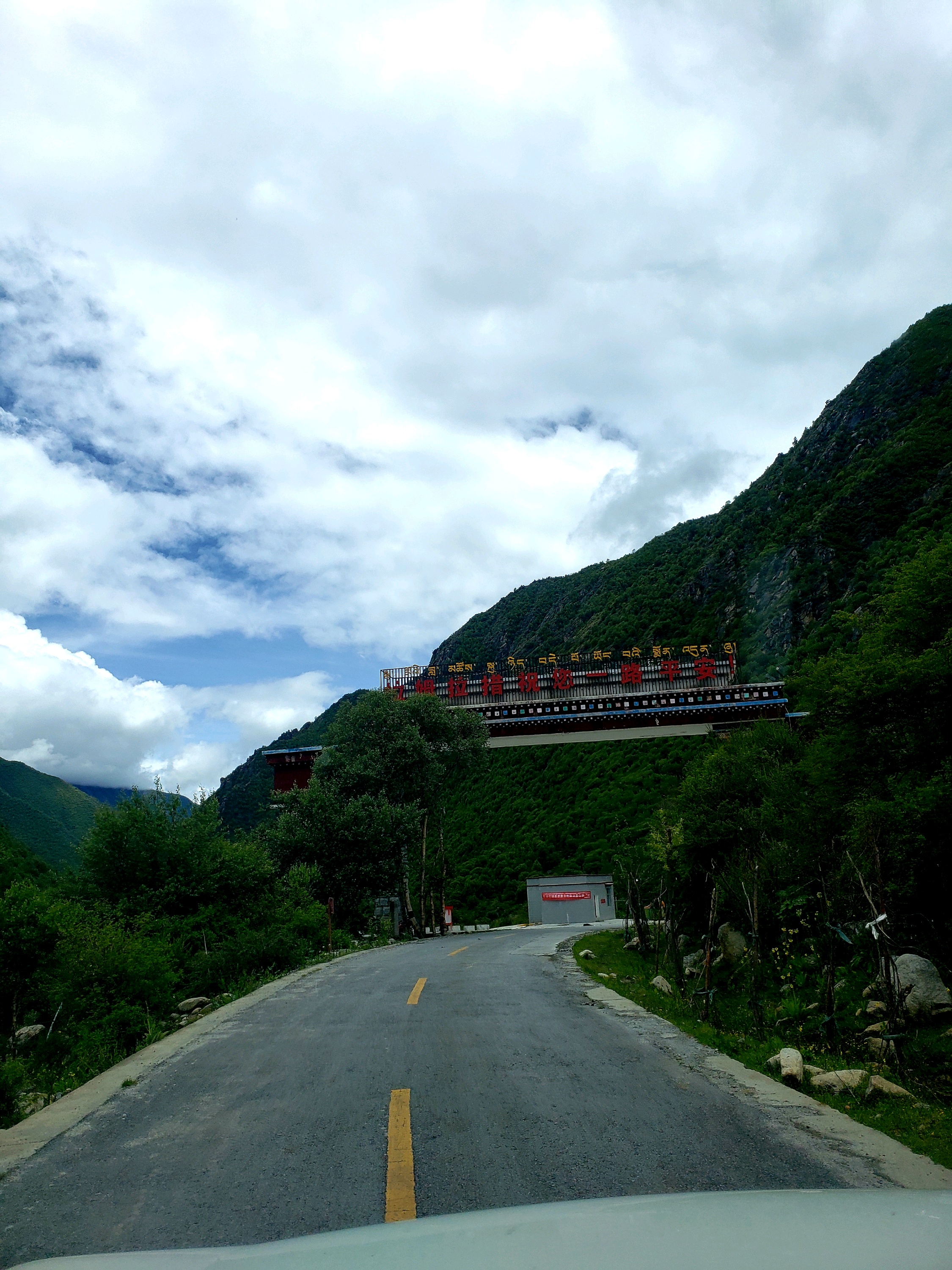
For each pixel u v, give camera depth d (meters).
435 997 12.14
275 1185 4.73
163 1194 4.69
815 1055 8.66
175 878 22.05
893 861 10.73
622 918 47.94
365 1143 5.42
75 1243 4.02
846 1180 4.54
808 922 14.45
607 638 111.19
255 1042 9.29
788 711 41.44
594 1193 4.38
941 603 11.34
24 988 13.54
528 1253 2.05
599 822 63.00
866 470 92.44
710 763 21.30
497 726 43.47
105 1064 9.12
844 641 31.45
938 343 109.38
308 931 24.12
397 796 36.97
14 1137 6.03
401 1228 2.45
